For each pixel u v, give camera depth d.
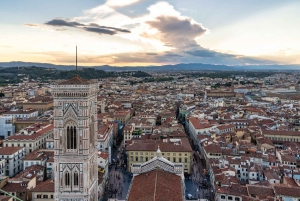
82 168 101.00
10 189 153.75
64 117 99.19
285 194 141.00
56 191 102.12
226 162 196.25
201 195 175.62
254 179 181.75
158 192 96.00
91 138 108.00
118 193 178.62
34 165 192.25
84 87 97.19
